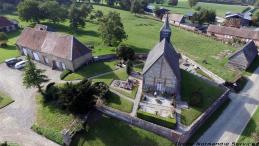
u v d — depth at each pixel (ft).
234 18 419.95
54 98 171.32
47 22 382.42
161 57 161.99
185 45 304.30
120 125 151.33
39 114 163.02
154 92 177.37
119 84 189.78
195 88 189.78
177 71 174.70
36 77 173.37
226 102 187.01
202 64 243.60
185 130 146.82
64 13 367.86
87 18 420.36
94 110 159.02
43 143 142.82
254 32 323.78
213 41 327.06
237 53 237.25
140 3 476.95
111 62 230.68
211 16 415.64
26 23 383.65
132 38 319.68
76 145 141.69
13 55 253.85
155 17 472.03
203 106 169.37
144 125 148.77
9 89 192.44
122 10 534.78
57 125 151.12
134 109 161.99
